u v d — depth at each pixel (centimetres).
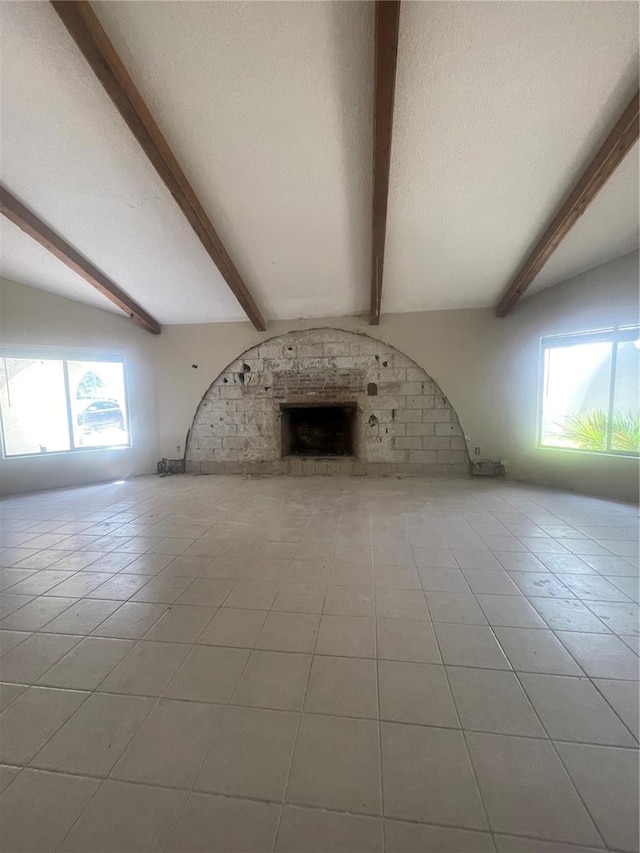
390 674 150
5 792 108
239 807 103
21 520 341
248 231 329
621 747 118
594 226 312
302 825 99
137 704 138
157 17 184
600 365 386
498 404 465
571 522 315
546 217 305
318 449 570
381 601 201
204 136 241
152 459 530
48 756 118
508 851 92
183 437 530
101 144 248
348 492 416
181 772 113
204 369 518
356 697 139
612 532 292
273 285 416
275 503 381
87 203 297
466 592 209
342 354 493
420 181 273
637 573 228
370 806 103
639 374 362
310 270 388
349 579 225
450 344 473
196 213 291
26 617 192
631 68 200
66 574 238
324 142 246
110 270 388
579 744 119
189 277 402
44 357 448
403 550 265
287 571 237
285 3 179
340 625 182
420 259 367
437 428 484
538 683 144
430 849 93
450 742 121
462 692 141
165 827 99
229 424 521
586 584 216
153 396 527
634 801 103
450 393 477
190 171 266
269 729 127
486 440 473
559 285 405
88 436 492
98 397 498
